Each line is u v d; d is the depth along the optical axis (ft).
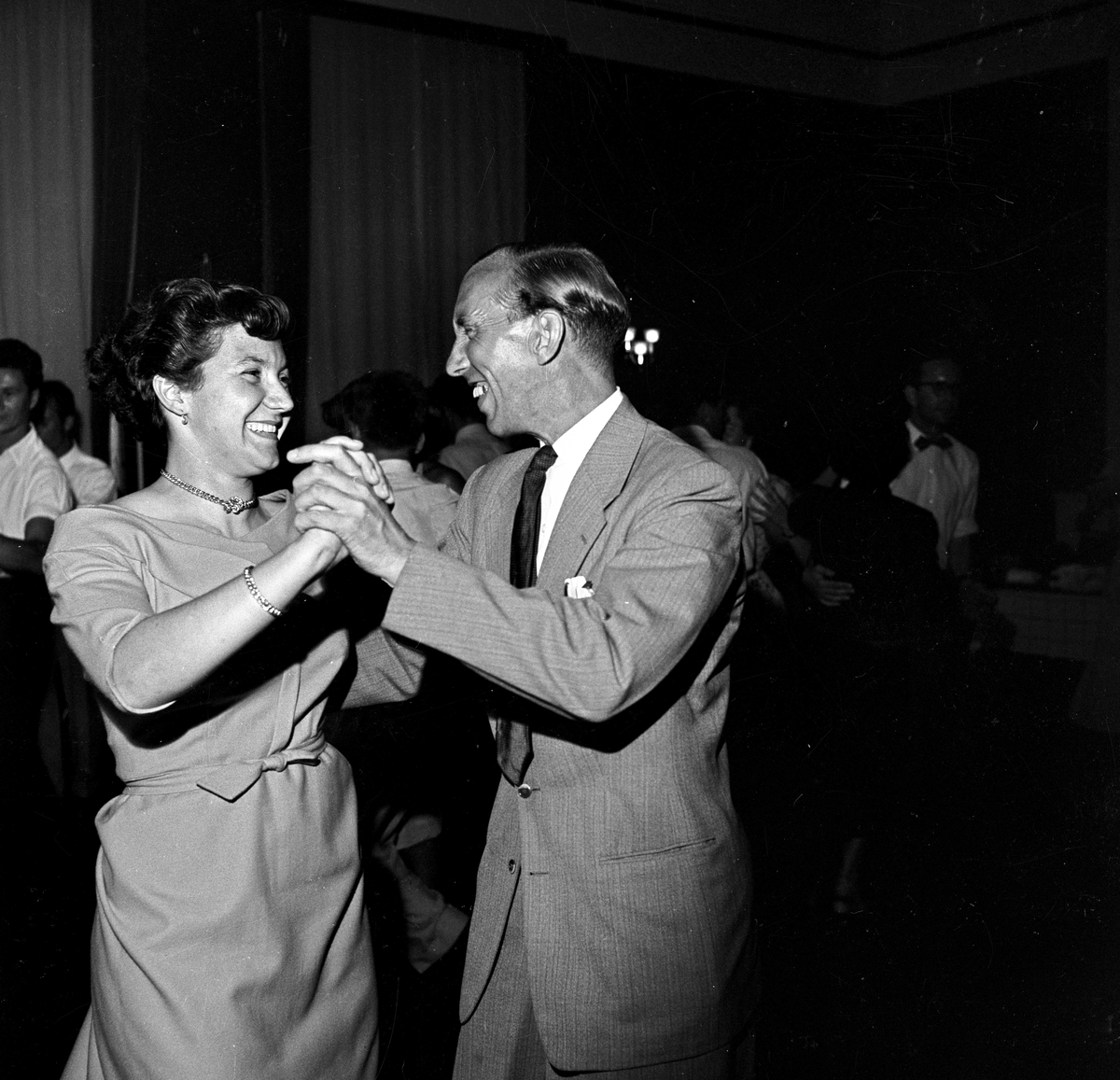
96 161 18.86
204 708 4.74
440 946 9.39
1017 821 12.25
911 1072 7.93
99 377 5.11
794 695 13.60
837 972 9.49
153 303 4.97
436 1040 8.43
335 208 20.77
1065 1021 8.63
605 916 4.64
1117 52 20.22
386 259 21.30
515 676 4.21
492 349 4.91
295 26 20.04
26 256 19.04
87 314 19.07
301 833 4.87
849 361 21.57
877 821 12.33
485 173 21.49
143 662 4.19
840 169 21.63
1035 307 20.94
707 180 21.74
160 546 4.84
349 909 5.13
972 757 13.51
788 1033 8.54
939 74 21.42
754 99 21.58
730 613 4.99
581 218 21.76
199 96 19.43
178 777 4.73
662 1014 4.64
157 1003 4.55
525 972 4.98
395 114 20.97
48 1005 8.77
